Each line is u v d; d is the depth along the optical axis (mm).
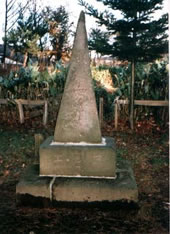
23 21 21219
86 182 3055
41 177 3195
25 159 5176
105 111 8555
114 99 8312
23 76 9078
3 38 20547
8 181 4172
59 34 23109
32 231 2689
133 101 7500
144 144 6152
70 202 3051
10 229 2732
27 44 18969
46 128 7660
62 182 3070
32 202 3096
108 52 7578
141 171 4602
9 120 8469
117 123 7758
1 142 6234
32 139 6473
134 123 7797
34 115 8492
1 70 15133
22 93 8836
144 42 7227
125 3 7020
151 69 8367
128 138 6648
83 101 3244
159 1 6930
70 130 3262
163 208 3201
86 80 3246
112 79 12242
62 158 3166
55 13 23750
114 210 3012
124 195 2982
